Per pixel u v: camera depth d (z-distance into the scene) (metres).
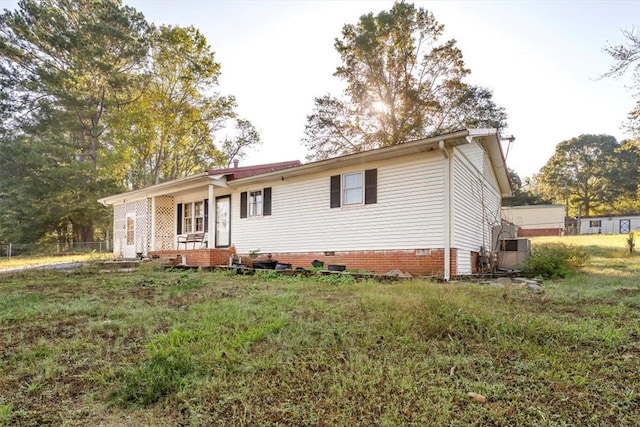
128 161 26.77
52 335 4.11
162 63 28.70
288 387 2.66
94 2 26.39
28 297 6.61
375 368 2.87
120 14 26.16
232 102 31.16
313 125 24.83
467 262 10.12
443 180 8.80
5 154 23.69
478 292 5.89
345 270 9.95
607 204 52.12
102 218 29.03
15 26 24.05
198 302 5.74
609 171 51.66
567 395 2.42
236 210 13.88
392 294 5.62
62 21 25.52
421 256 9.05
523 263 10.34
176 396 2.57
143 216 16.70
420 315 4.05
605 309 4.64
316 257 11.17
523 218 34.09
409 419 2.18
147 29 27.77
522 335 3.51
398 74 23.92
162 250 15.20
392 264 9.52
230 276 9.97
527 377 2.70
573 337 3.45
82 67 25.45
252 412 2.33
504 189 16.06
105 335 4.05
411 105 23.50
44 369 3.11
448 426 2.11
